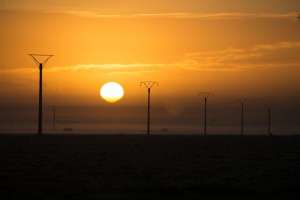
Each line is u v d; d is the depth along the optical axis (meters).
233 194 94.12
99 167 139.88
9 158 166.88
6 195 89.50
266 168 140.62
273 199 88.50
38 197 87.44
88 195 89.75
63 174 122.81
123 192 94.00
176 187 99.81
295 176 121.50
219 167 143.00
